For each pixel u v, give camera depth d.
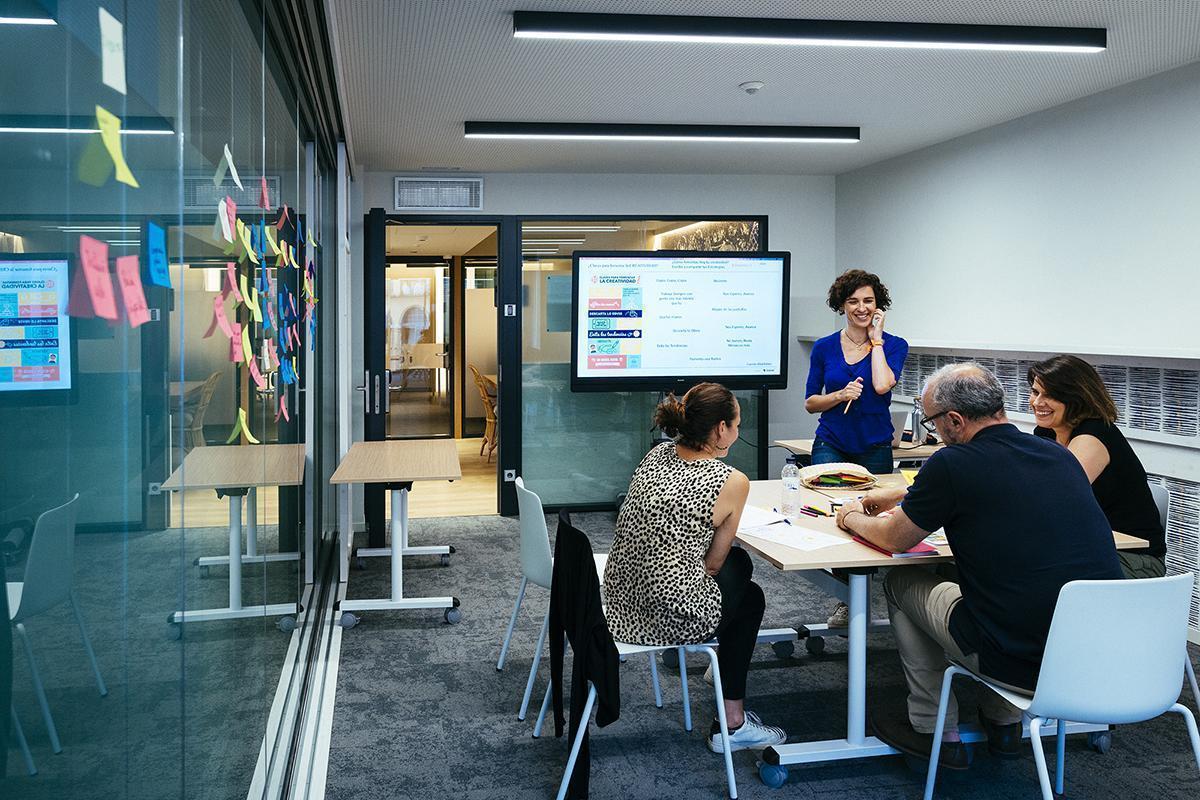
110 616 0.86
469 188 6.61
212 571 1.42
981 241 5.34
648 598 2.59
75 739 0.76
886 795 2.63
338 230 5.21
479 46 3.65
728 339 6.36
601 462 6.93
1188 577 2.12
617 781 2.71
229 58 1.57
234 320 1.64
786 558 2.57
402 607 4.22
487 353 11.02
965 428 2.46
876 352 4.10
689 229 6.89
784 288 6.37
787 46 3.67
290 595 2.84
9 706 0.62
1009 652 2.28
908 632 2.74
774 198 6.96
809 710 3.21
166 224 1.07
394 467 4.36
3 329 0.60
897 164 6.17
